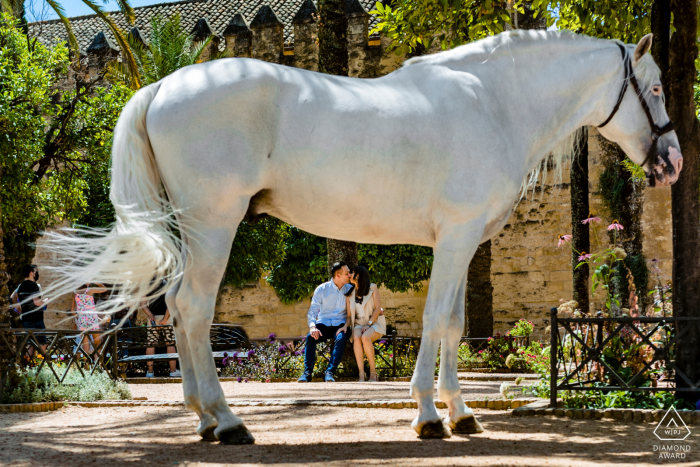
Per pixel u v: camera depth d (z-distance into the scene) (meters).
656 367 6.64
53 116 19.80
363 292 10.91
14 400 6.86
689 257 6.04
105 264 3.82
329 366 10.76
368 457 3.63
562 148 5.16
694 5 6.18
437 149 4.31
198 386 4.22
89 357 8.33
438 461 3.48
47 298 3.80
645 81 4.98
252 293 26.62
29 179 17.80
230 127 4.05
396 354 12.48
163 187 4.28
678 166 5.00
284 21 28.52
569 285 23.70
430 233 4.46
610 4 7.90
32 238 21.11
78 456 3.69
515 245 24.48
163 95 4.14
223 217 4.05
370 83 4.43
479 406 6.53
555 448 3.97
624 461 3.54
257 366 11.92
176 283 4.28
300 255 25.34
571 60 4.88
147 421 5.55
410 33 8.88
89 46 27.31
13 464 3.42
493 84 4.65
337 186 4.18
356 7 25.73
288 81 4.20
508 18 8.26
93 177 20.50
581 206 14.54
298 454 3.73
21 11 15.32
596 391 6.05
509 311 24.41
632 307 7.02
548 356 7.67
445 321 4.36
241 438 4.16
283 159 4.16
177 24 22.41
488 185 4.40
